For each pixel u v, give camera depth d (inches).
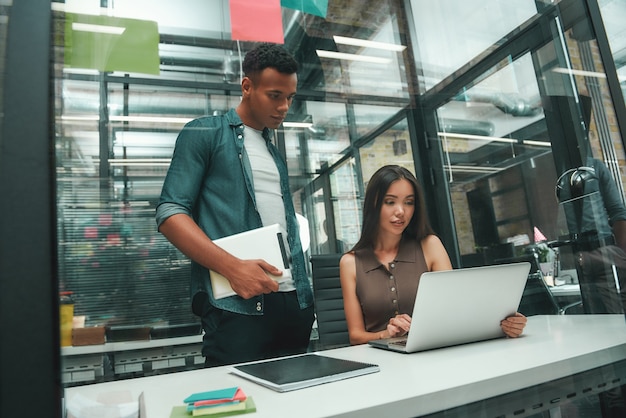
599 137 48.1
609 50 47.6
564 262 53.1
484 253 100.0
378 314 45.4
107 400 21.0
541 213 76.7
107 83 87.5
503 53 84.0
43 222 10.9
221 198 44.3
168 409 18.5
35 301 10.4
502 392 20.1
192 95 94.5
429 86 112.5
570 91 53.7
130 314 76.9
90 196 81.3
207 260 34.2
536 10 62.4
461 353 26.9
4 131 11.0
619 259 44.9
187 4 58.4
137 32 25.9
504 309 30.9
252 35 31.5
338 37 106.6
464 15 92.4
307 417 15.7
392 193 48.2
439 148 115.2
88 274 77.0
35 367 10.1
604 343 27.0
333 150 128.1
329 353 31.0
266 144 49.0
